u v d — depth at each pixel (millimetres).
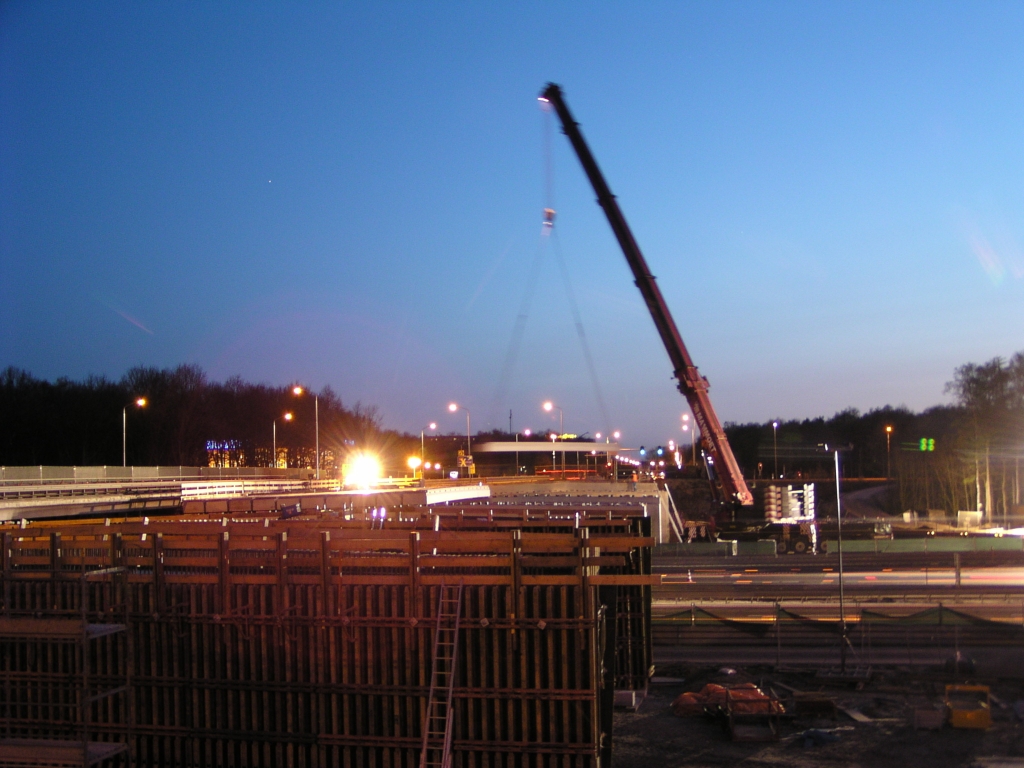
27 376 111062
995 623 30859
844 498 118750
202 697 20016
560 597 18844
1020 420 88562
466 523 24875
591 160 53000
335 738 19297
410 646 19250
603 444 83062
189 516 45062
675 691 28344
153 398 120875
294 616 19766
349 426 155125
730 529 60312
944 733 24297
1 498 48562
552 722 18547
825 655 30750
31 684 20453
